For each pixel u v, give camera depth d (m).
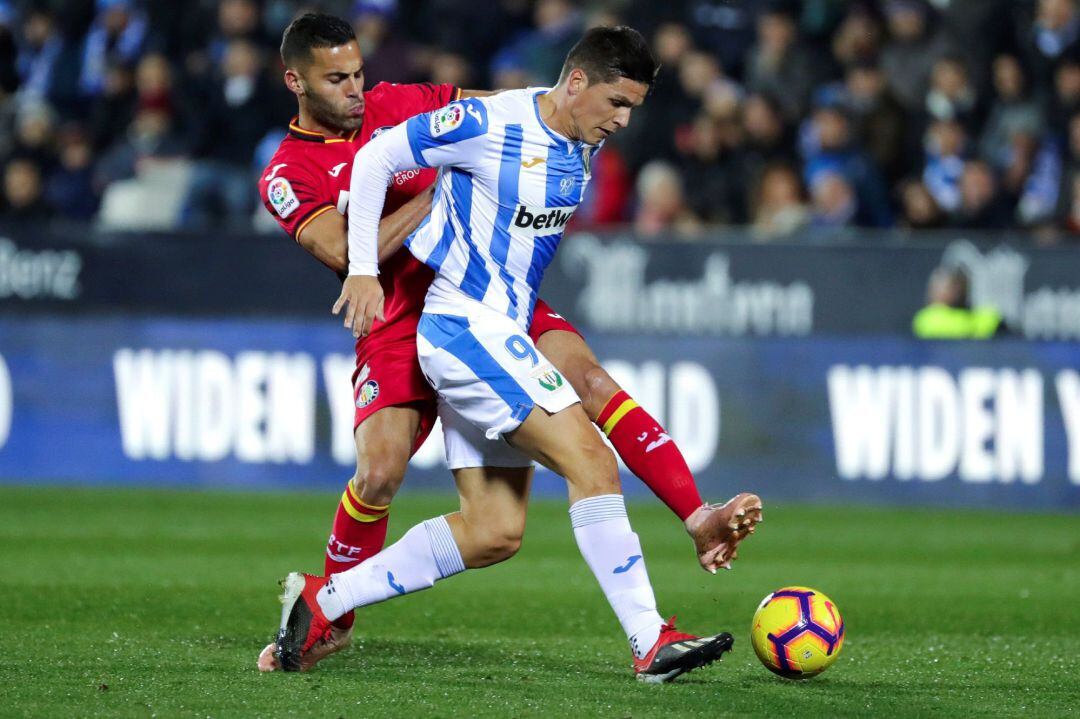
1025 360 37.41
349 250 16.08
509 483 16.44
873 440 37.81
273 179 17.38
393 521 32.03
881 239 37.66
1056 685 15.72
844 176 42.12
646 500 38.91
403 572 16.20
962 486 37.59
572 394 15.72
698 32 48.62
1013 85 45.69
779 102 45.12
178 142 46.16
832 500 37.88
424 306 16.55
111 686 14.80
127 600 21.67
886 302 37.75
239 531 30.89
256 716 13.37
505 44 49.66
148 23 51.41
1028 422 37.41
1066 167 42.34
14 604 21.00
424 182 18.02
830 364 37.88
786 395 37.97
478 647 18.12
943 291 37.50
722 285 37.94
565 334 17.06
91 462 39.34
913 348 37.69
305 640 15.85
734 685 15.24
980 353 37.50
